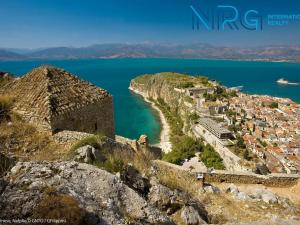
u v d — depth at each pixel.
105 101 23.59
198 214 11.25
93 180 8.98
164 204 10.88
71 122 19.58
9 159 11.19
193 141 94.50
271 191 17.98
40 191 7.25
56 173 8.86
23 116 18.58
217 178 19.62
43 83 20.36
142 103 186.88
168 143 105.94
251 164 70.88
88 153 12.52
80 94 21.69
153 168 15.84
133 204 8.70
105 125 23.92
